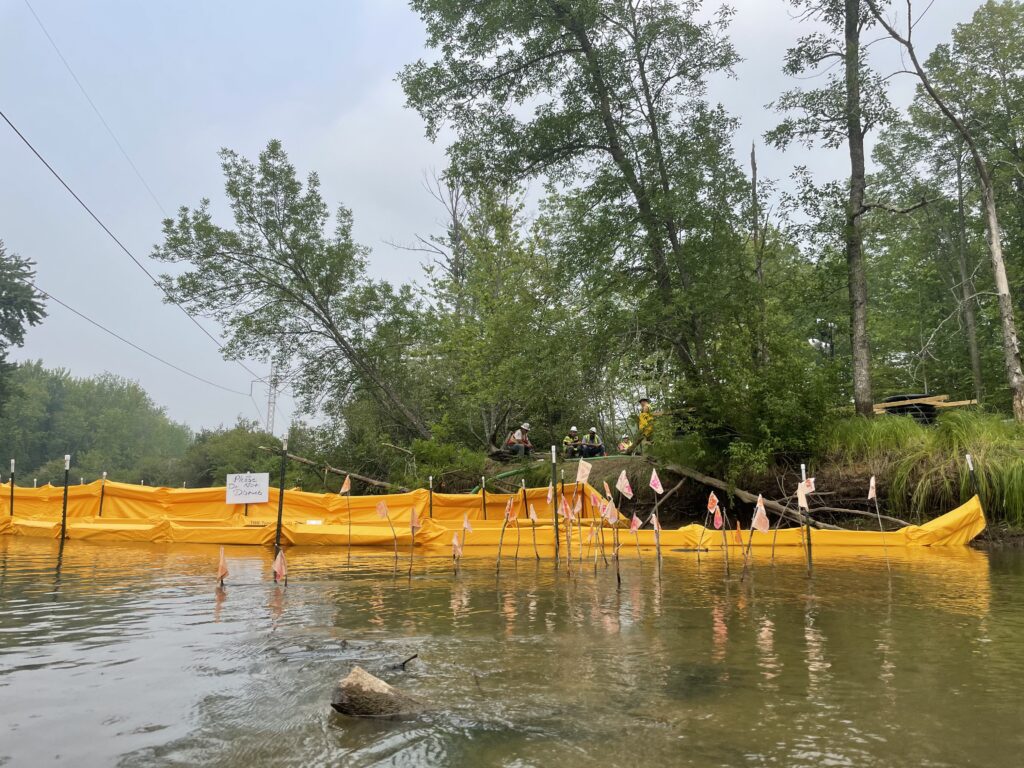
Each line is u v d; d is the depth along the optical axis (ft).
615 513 31.55
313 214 80.84
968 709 10.44
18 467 317.22
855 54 54.19
